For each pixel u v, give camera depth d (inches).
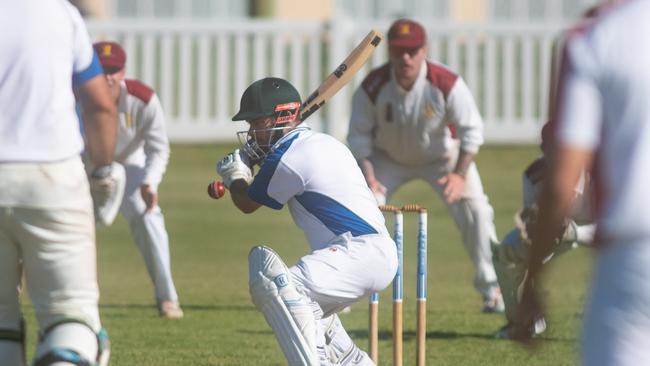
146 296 1341.0
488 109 2564.0
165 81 2566.4
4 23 610.2
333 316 821.9
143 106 1161.4
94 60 649.6
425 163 1283.2
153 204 1177.4
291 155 771.4
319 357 757.3
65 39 624.1
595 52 495.2
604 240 501.4
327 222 768.9
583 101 494.0
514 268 1047.6
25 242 623.2
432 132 1253.7
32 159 609.3
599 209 504.1
